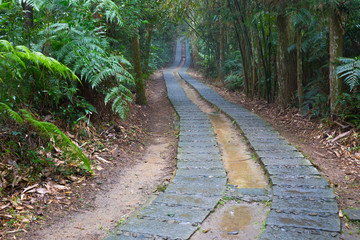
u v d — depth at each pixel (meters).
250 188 3.54
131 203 3.22
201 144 5.34
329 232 2.45
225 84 14.87
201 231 2.56
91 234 2.58
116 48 6.73
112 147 4.96
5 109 3.13
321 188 3.36
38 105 4.35
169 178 3.93
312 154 4.82
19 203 2.88
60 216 2.83
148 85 16.03
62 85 4.47
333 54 5.71
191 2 9.98
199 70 25.62
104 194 3.40
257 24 9.10
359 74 4.97
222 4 11.05
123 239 2.39
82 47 4.15
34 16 4.82
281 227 2.53
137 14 6.89
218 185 3.57
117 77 4.67
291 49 7.45
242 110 8.62
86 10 4.45
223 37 16.03
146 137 6.19
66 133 4.46
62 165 3.72
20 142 3.53
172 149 5.32
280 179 3.63
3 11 3.93
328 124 5.80
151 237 2.42
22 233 2.48
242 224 2.70
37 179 3.32
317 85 7.05
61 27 4.08
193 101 11.48
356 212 2.82
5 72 3.24
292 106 7.84
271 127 6.44
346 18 5.68
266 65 9.41
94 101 5.39
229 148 5.34
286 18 7.79
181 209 2.93
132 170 4.25
